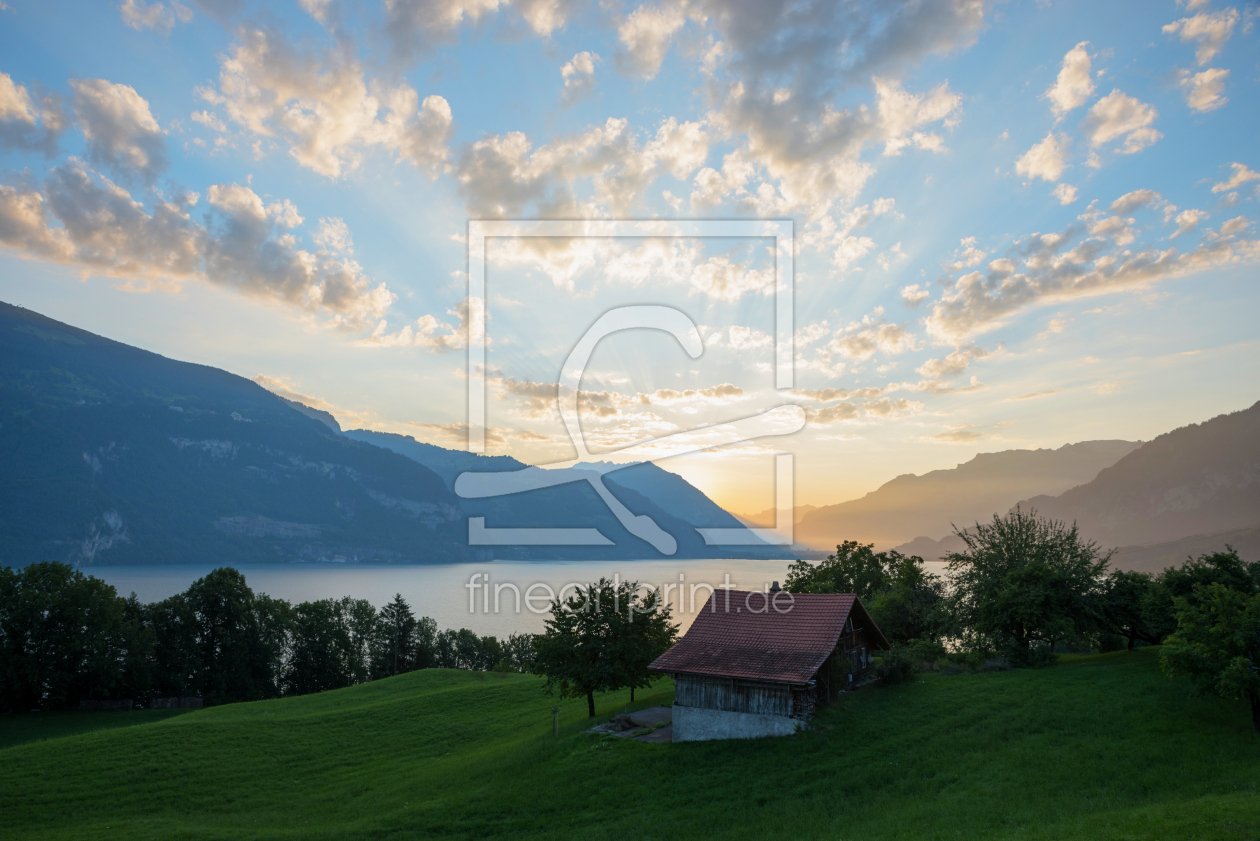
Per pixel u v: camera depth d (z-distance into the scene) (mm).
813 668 39719
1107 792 29781
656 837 30359
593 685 47156
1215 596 37125
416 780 43219
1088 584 58875
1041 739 36062
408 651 125375
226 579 103562
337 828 34844
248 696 100812
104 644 87250
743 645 43344
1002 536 65125
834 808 31172
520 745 45594
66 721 80812
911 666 48062
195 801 42531
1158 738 34562
